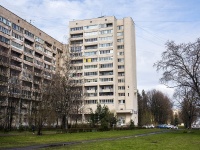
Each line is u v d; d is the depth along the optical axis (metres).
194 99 57.44
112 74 110.62
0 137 35.22
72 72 61.47
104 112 64.69
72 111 59.19
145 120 114.38
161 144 24.69
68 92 57.75
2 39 80.81
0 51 56.38
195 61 48.56
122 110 108.56
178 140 30.94
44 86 54.41
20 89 69.44
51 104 51.16
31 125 54.00
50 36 110.06
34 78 78.81
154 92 136.50
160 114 133.50
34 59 97.00
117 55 115.00
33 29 98.19
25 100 77.88
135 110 113.56
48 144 25.72
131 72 112.06
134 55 119.25
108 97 109.31
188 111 80.81
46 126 60.06
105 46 113.00
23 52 90.81
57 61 113.50
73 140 31.22
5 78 59.41
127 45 114.06
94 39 114.88
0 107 59.50
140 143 25.33
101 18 115.38
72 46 64.88
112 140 29.94
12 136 37.97
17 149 20.78
